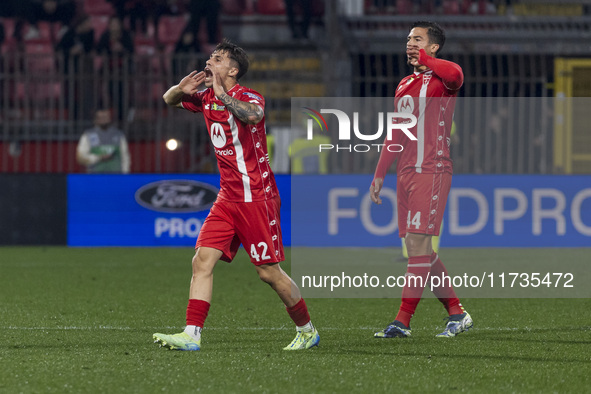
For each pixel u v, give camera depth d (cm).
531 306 2533
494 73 5378
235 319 2247
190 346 1705
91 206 4634
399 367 1548
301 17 5959
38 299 2650
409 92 1906
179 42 5694
